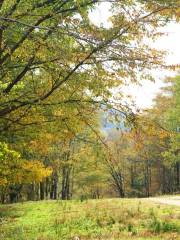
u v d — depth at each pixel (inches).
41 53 455.8
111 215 766.5
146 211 789.9
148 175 2957.7
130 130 494.6
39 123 558.3
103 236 574.2
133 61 458.3
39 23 454.6
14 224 829.8
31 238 621.9
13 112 554.6
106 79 485.4
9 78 542.9
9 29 437.4
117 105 491.5
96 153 551.2
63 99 529.0
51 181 2171.5
